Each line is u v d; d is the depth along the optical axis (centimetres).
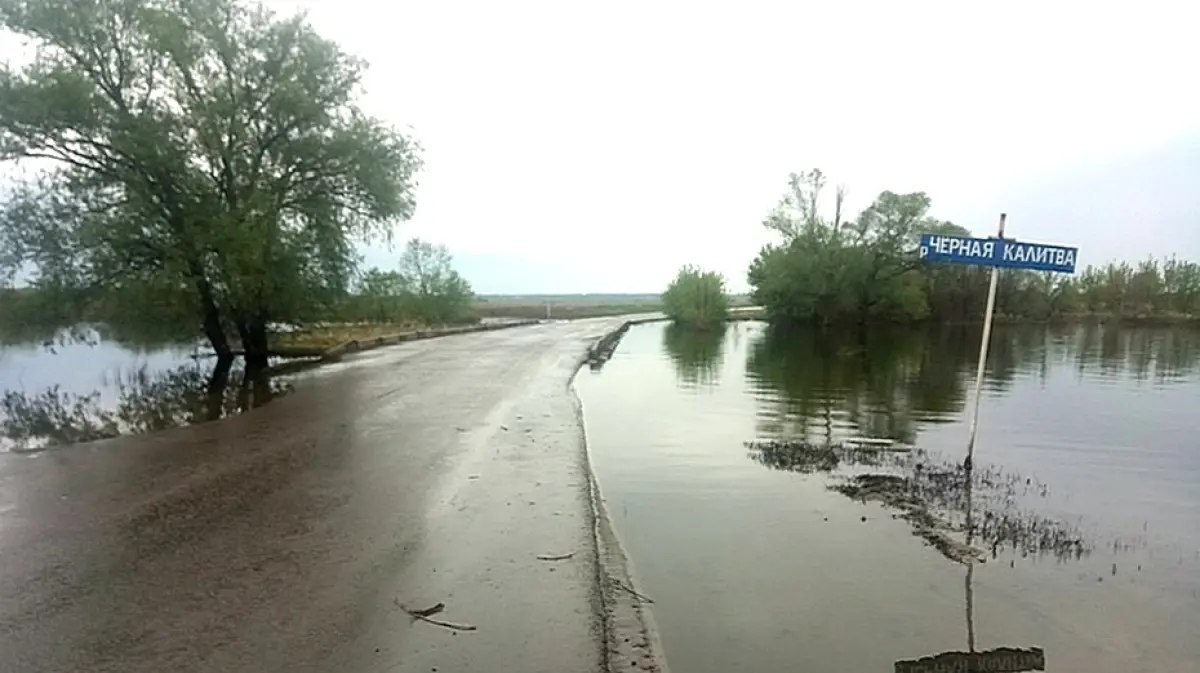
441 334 3609
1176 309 6306
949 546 680
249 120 2038
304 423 1089
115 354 2681
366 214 2292
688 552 652
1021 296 6025
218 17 1964
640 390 1838
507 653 390
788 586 578
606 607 488
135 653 387
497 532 590
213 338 2128
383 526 602
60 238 1838
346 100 2183
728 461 1030
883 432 1283
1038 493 884
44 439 1116
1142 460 1070
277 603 450
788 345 3638
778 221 5459
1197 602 566
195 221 1891
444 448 913
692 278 5341
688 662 454
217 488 718
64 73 1708
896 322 5597
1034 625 521
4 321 1877
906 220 5244
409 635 409
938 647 483
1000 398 1744
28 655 385
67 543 556
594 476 908
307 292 2184
